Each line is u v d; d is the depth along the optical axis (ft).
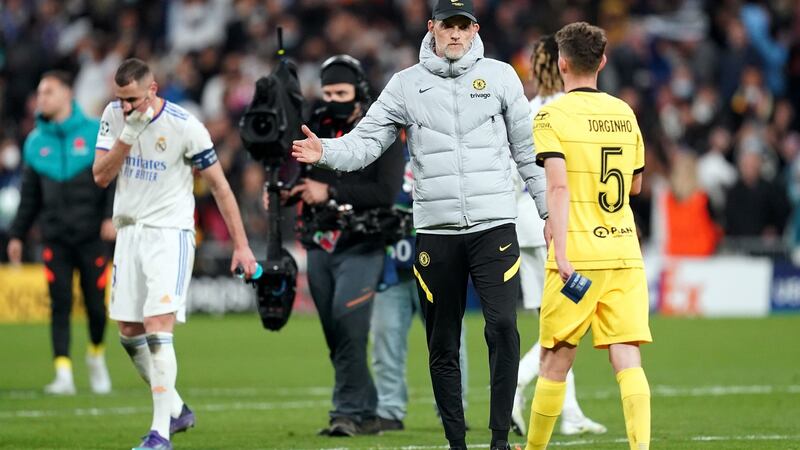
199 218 242.58
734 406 127.75
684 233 252.01
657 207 252.62
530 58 109.91
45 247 142.92
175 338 207.82
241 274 99.96
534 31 285.23
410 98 88.12
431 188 87.76
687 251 252.62
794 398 134.31
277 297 104.01
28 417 121.49
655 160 256.11
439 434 109.50
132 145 96.27
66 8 315.99
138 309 98.63
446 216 87.40
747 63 294.25
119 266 98.73
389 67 278.87
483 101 87.66
